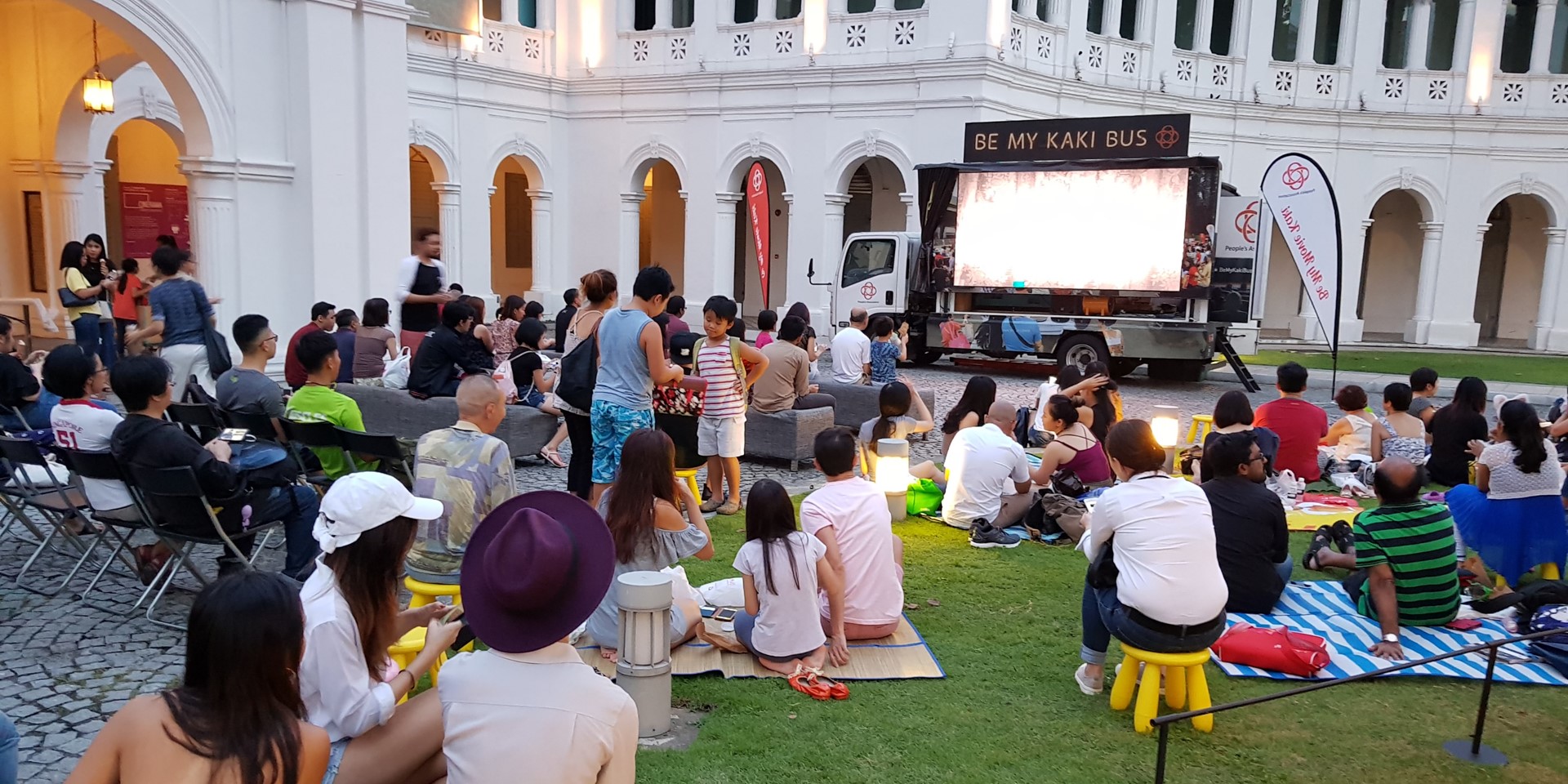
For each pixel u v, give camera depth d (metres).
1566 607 5.11
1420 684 4.75
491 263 24.11
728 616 5.14
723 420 7.29
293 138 13.26
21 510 5.88
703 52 22.11
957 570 6.25
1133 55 22.59
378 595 3.02
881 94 20.22
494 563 2.55
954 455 7.12
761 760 3.88
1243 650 4.82
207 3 12.19
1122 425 4.25
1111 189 15.45
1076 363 15.96
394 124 14.19
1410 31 24.45
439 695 2.63
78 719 4.14
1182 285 15.16
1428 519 5.09
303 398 6.15
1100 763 3.96
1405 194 26.45
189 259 9.22
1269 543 5.37
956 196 16.58
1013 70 19.69
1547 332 24.17
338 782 2.88
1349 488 8.29
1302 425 8.54
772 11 21.39
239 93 12.65
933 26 19.53
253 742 2.23
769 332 9.68
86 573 5.89
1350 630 5.28
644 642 3.97
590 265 23.75
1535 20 24.34
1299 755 4.08
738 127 21.88
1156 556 4.04
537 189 23.27
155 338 9.76
